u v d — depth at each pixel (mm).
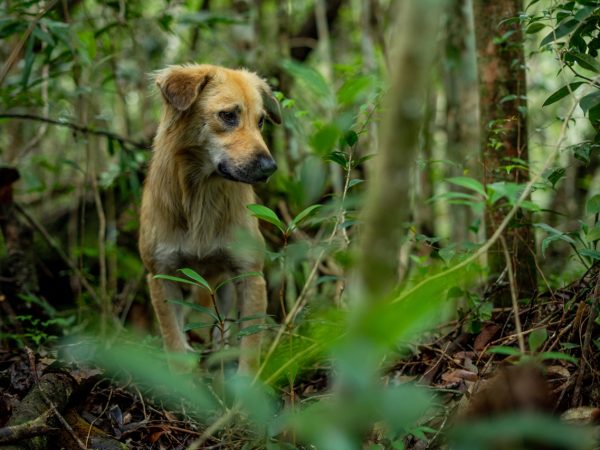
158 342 4863
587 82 2699
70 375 3090
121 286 6758
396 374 3445
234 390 1854
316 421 1356
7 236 5461
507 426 1254
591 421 2162
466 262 1751
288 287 5695
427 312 1325
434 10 1068
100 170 6969
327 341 1750
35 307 5184
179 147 4145
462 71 6336
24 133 7957
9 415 2797
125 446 2850
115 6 5469
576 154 2865
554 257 6188
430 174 6582
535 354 2477
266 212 2357
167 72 4250
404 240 3754
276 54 6941
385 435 2391
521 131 3920
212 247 4184
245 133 4066
